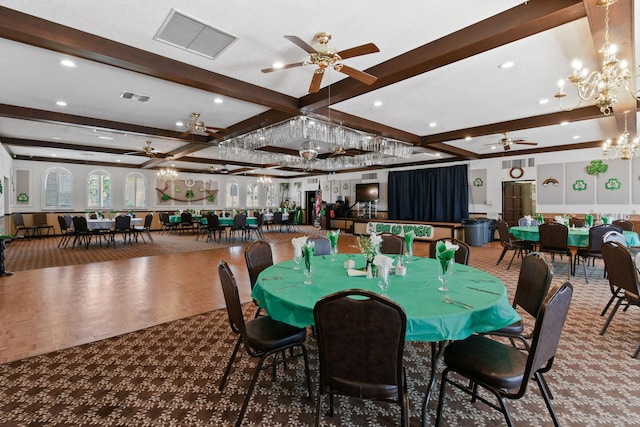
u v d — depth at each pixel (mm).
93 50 2957
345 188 14312
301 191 16688
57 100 4789
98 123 5785
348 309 1337
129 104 5004
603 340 2742
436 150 8656
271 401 1943
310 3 2508
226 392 2023
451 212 10570
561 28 2900
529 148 8977
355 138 6922
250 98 4281
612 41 2846
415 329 1493
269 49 3246
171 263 5969
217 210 14047
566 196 8430
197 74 3682
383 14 2676
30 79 3992
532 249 5473
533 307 2008
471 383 2006
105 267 5594
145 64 3275
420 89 4453
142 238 9711
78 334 2850
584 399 1942
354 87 4027
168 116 5684
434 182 10992
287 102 4664
